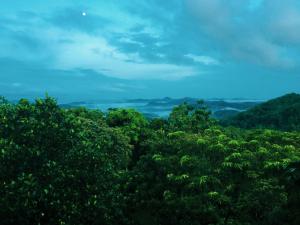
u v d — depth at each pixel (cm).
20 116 1503
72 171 1399
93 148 1545
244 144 1955
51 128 1468
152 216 1797
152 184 1892
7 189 1252
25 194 1243
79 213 1332
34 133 1431
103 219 1401
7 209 1223
